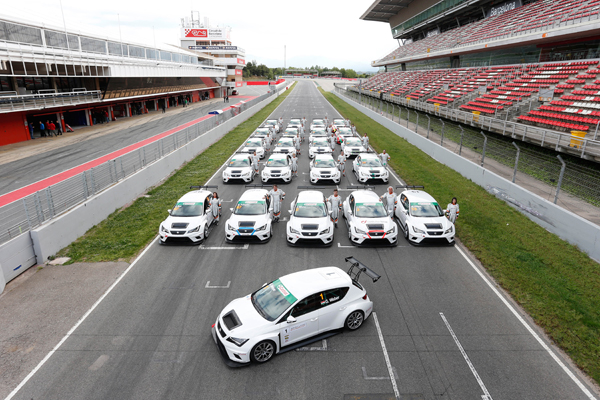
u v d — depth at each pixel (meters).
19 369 6.86
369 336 7.80
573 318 8.30
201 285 9.81
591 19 24.97
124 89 42.44
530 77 29.30
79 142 28.91
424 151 25.80
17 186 17.73
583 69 25.30
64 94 32.41
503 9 47.16
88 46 35.56
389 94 50.53
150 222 14.20
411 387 6.42
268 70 176.75
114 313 8.59
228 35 98.44
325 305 7.56
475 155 20.94
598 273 10.23
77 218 12.78
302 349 7.39
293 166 21.05
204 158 25.55
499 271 10.43
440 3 57.53
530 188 15.16
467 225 13.62
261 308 7.43
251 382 6.53
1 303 9.01
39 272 10.53
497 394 6.28
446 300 9.16
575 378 6.67
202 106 60.88
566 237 12.26
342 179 20.36
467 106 31.19
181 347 7.45
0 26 25.67
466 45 40.62
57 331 7.95
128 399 6.16
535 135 18.36
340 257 11.42
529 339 7.72
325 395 6.24
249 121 43.88
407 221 12.73
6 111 25.88
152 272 10.52
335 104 63.97
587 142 15.98
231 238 12.22
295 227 12.08
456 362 7.04
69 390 6.36
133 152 17.88
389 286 9.80
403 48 72.50
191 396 6.22
